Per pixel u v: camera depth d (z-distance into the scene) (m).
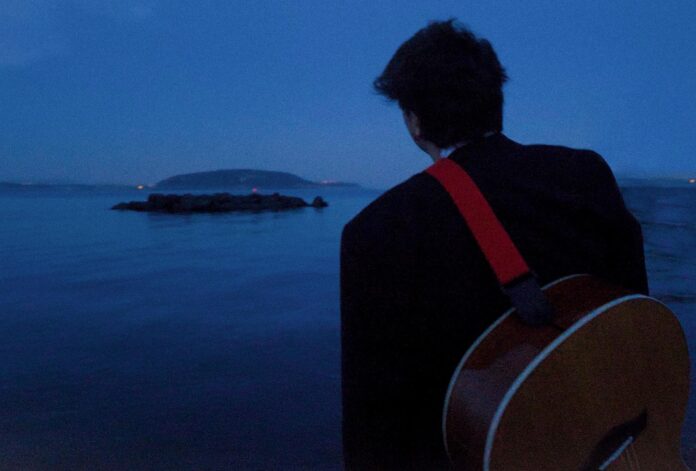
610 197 0.84
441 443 0.77
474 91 0.83
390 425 0.74
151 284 7.67
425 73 0.84
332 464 2.35
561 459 0.70
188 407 3.01
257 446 2.53
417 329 0.74
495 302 0.75
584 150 0.88
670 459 0.80
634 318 0.74
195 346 4.31
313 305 6.05
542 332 0.72
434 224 0.74
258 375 3.57
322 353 4.09
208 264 9.99
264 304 6.13
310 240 15.31
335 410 2.96
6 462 2.34
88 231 19.17
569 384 0.70
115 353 4.13
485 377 0.70
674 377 0.79
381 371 0.74
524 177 0.80
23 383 3.43
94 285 7.58
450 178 0.78
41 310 5.83
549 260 0.79
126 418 2.85
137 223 24.02
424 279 0.74
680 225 16.12
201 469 2.30
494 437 0.66
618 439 0.74
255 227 20.94
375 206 0.77
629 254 0.87
